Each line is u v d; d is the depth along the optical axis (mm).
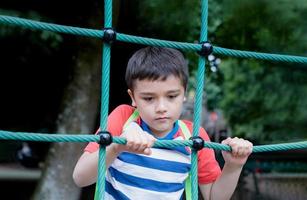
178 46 2092
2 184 9195
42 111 7266
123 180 2039
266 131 10250
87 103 6121
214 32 6430
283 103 9469
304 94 9219
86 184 1992
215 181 2193
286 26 6066
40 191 6031
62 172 6020
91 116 6164
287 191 8156
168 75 1953
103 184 1822
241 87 10773
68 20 5891
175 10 5785
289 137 9742
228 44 6570
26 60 6305
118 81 6816
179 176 2082
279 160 9211
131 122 2076
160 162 2051
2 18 1886
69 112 6121
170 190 2055
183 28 5906
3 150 12219
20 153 11898
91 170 1939
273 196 8047
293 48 6266
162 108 1945
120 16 6059
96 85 6176
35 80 6812
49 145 6238
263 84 9938
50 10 5703
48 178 6035
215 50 2160
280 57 2320
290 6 5945
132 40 2021
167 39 6074
